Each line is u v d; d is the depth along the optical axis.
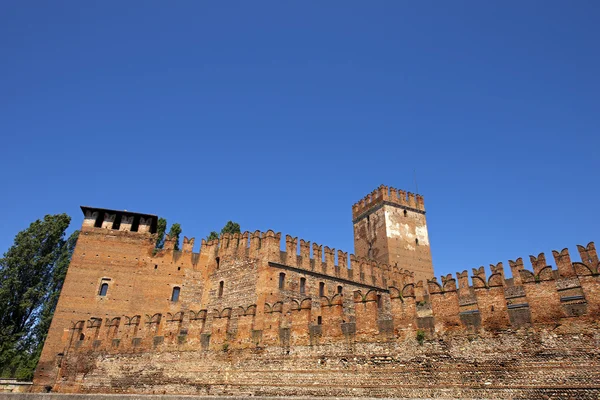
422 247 78.44
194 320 38.41
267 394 31.80
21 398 29.91
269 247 50.22
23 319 60.53
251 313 35.47
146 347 39.88
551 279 23.89
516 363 23.44
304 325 32.19
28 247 63.19
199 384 35.59
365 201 83.62
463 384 24.58
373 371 27.88
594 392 21.17
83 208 55.12
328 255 55.97
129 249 54.38
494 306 25.05
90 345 43.50
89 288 51.28
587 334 22.14
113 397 28.88
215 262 55.53
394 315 28.33
